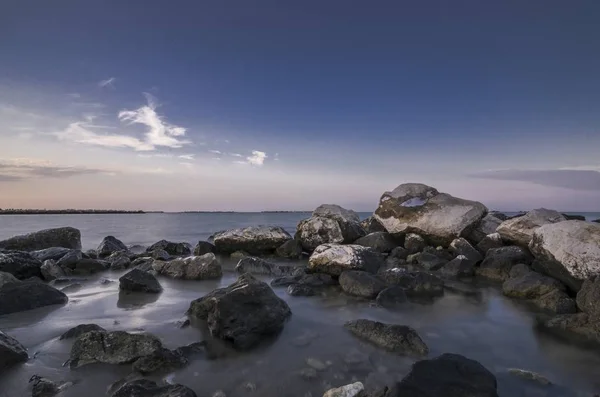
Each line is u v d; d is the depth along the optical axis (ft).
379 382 16.87
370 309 28.32
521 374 17.88
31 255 43.16
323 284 35.58
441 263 44.91
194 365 18.33
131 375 16.88
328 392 15.01
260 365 18.47
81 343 18.58
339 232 57.41
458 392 14.64
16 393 15.44
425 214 54.80
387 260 48.80
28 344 20.70
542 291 31.01
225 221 187.73
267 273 41.57
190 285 36.11
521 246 45.24
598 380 17.49
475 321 25.98
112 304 29.12
